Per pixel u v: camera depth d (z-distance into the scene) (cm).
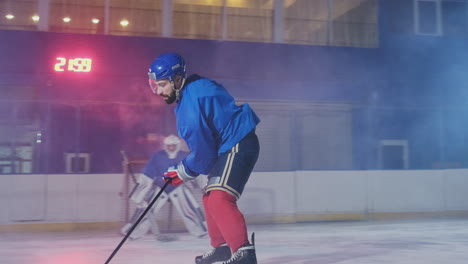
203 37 888
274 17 921
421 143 909
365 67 918
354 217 810
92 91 782
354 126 886
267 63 879
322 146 862
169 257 396
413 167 900
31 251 445
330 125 874
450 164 916
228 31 902
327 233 584
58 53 786
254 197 770
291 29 928
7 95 751
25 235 623
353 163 876
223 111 261
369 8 954
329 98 879
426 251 400
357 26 946
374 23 949
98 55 803
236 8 910
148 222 584
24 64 772
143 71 816
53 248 471
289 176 789
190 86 261
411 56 944
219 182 262
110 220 727
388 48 936
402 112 912
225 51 869
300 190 792
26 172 736
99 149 767
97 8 838
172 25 873
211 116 261
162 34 866
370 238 515
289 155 840
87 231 675
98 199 727
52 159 746
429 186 850
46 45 785
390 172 835
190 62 853
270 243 473
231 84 858
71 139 759
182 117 260
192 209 582
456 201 860
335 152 869
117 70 805
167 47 843
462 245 442
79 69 787
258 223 762
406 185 841
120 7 848
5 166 730
